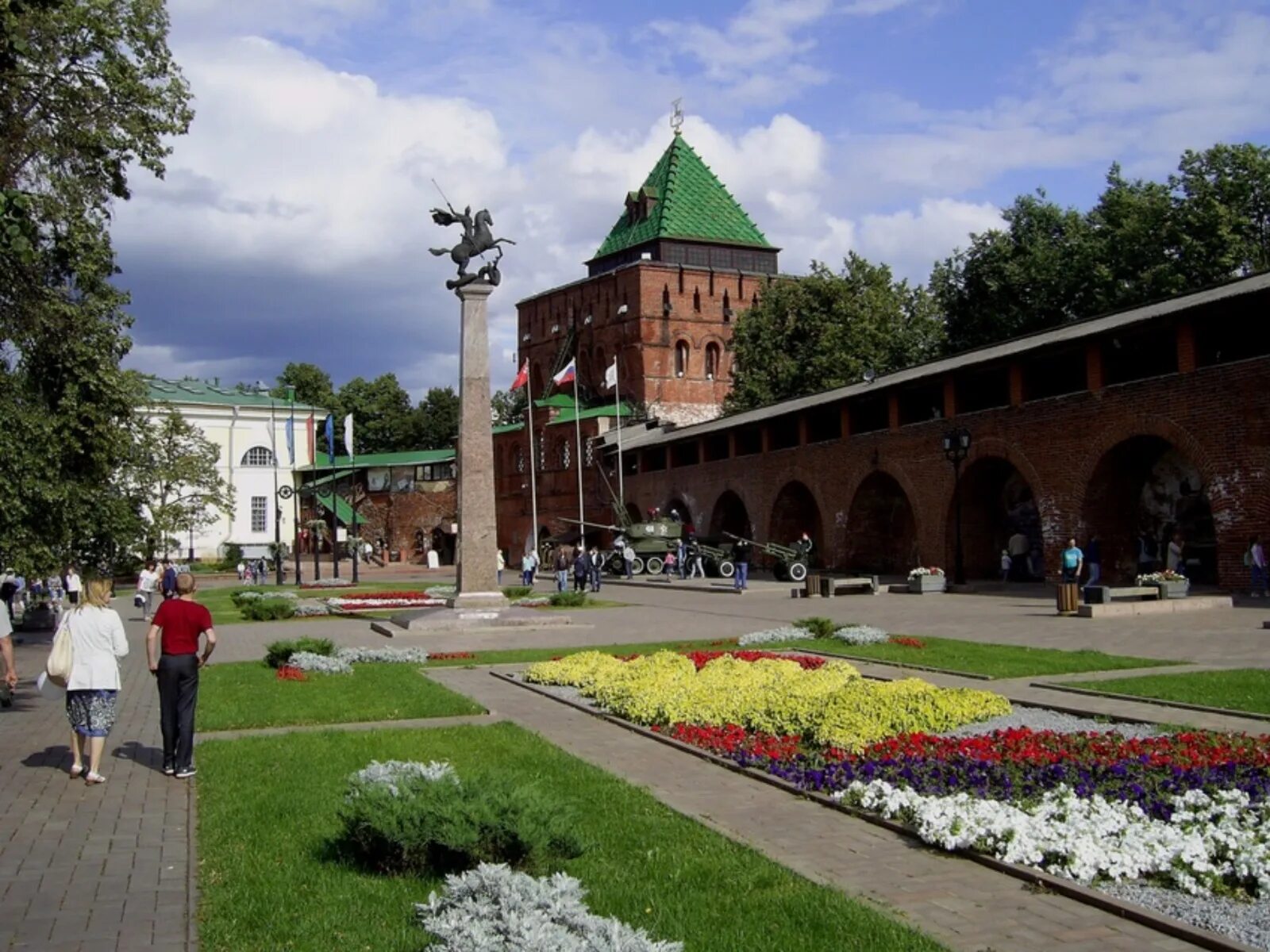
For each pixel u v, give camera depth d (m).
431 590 53.09
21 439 20.55
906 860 8.09
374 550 96.69
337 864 8.02
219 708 15.66
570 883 6.43
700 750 11.98
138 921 7.03
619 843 8.42
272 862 8.07
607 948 5.50
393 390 129.12
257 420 91.00
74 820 9.62
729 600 40.19
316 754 12.02
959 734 12.72
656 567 61.38
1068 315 59.62
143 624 38.19
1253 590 29.78
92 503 22.72
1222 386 30.98
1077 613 27.59
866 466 48.72
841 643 22.75
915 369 47.78
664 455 71.62
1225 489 30.88
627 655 21.70
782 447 59.22
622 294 87.44
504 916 5.88
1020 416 39.09
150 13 23.53
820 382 69.44
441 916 6.12
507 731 13.44
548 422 85.38
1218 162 53.00
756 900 7.07
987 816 8.45
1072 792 9.29
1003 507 44.38
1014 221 64.94
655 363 85.31
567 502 83.25
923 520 44.69
